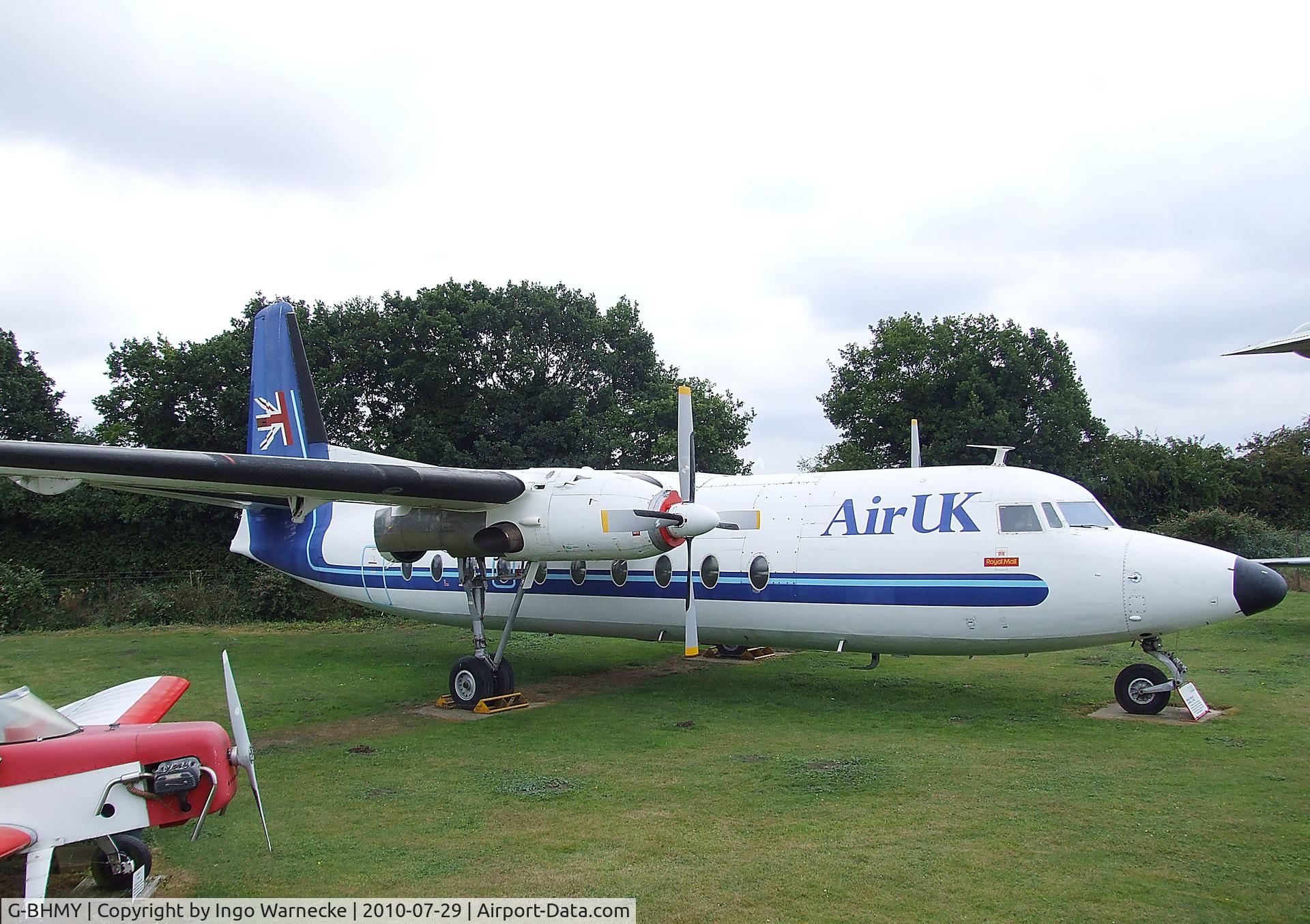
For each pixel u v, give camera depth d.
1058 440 28.11
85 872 5.84
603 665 14.53
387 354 25.38
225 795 5.62
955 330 29.56
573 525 10.28
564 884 5.42
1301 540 27.52
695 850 5.97
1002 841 5.99
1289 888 5.15
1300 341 4.33
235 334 24.55
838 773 7.78
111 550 23.39
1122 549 9.37
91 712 6.79
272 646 17.41
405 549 11.41
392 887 5.46
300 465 8.80
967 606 9.84
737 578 11.44
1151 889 5.17
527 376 25.33
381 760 8.77
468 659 11.43
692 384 26.22
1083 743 8.66
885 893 5.18
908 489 10.70
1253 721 9.41
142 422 23.66
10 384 25.98
